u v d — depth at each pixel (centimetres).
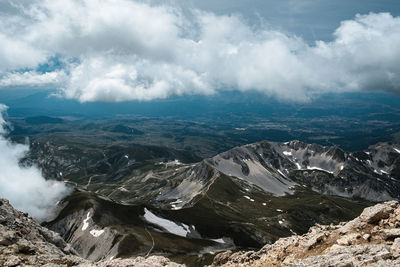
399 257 2348
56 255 3578
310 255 3353
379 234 3159
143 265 3372
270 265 3538
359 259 2520
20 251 3525
